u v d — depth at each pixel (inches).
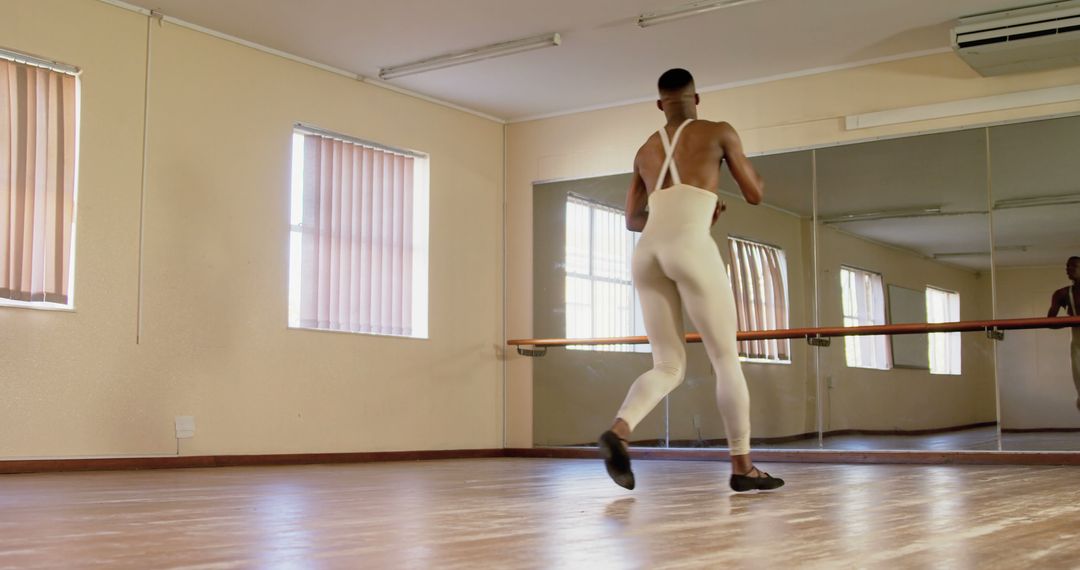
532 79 288.7
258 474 196.2
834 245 273.7
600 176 312.2
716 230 289.6
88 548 69.6
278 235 255.8
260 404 247.4
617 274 305.3
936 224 261.4
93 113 219.5
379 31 249.3
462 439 303.7
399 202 293.9
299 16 238.4
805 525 87.3
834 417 269.7
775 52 267.6
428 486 152.6
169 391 228.7
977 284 255.1
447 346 301.9
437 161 304.8
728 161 132.9
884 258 267.0
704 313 128.3
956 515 98.6
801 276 277.0
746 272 283.7
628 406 125.0
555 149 320.5
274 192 256.1
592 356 307.3
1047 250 247.9
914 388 261.1
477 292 313.9
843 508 107.0
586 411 305.6
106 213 220.1
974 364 255.1
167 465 223.1
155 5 229.3
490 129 324.5
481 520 92.0
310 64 268.7
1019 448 247.9
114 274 220.5
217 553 66.7
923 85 266.7
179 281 232.8
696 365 289.1
